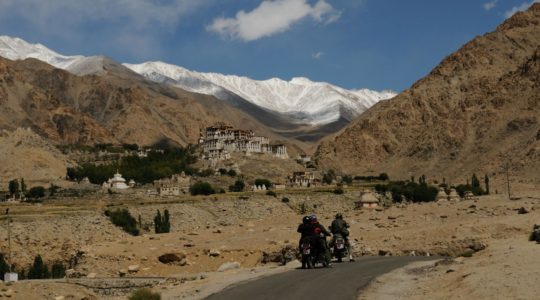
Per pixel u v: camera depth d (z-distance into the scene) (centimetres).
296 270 4228
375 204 11800
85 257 6284
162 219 16612
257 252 6100
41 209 18038
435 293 3194
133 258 6162
